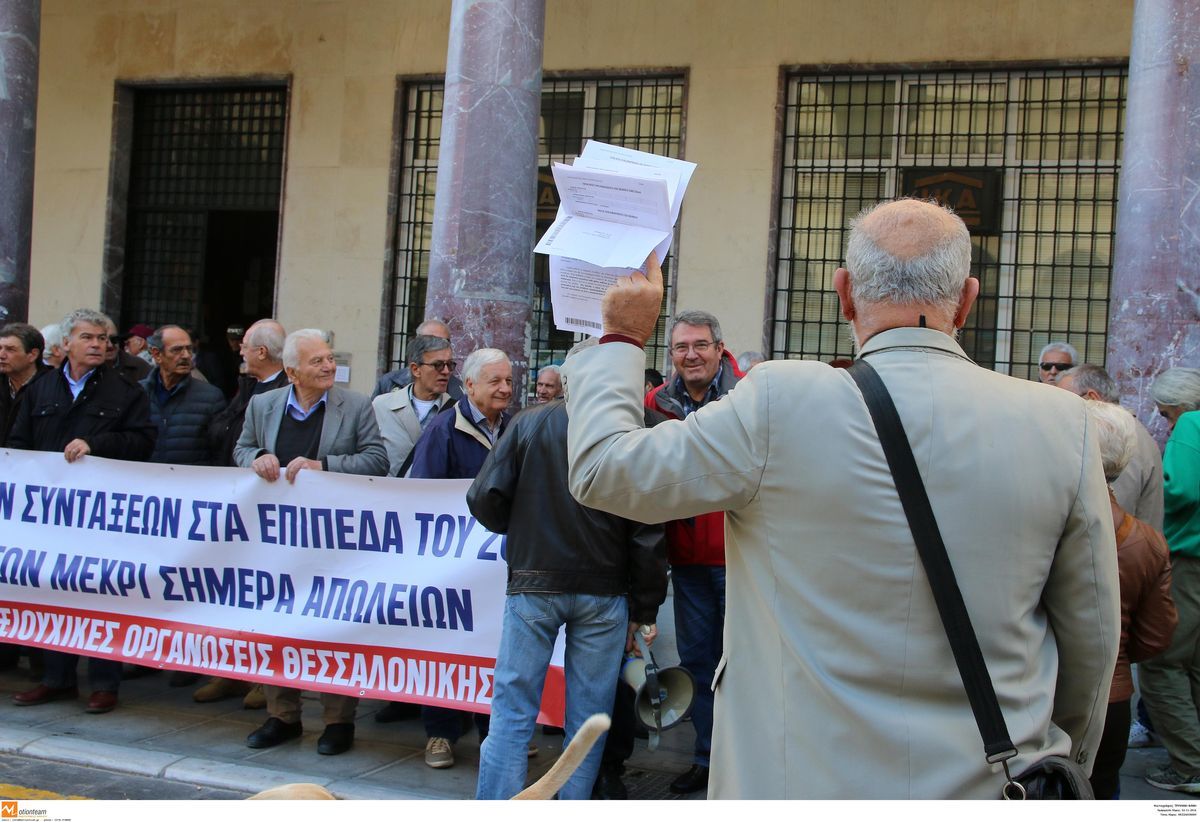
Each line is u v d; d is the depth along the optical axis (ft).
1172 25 20.42
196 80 38.55
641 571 12.91
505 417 17.03
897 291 6.07
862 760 5.53
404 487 16.07
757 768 5.85
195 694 19.19
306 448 17.42
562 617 12.69
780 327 33.71
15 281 29.07
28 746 16.30
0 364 20.66
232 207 38.91
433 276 24.12
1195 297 20.30
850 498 5.66
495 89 23.58
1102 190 31.35
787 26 33.32
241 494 16.99
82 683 20.57
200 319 39.29
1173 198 20.35
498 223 23.61
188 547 17.26
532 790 6.17
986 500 5.59
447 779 15.61
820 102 33.50
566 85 35.60
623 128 35.12
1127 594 11.16
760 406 5.90
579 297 7.43
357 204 36.96
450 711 16.15
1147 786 15.88
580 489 6.21
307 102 37.50
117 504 17.81
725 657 6.26
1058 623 5.91
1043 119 31.76
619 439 6.11
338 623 16.26
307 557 16.56
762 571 5.92
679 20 34.27
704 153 33.96
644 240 7.40
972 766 5.43
